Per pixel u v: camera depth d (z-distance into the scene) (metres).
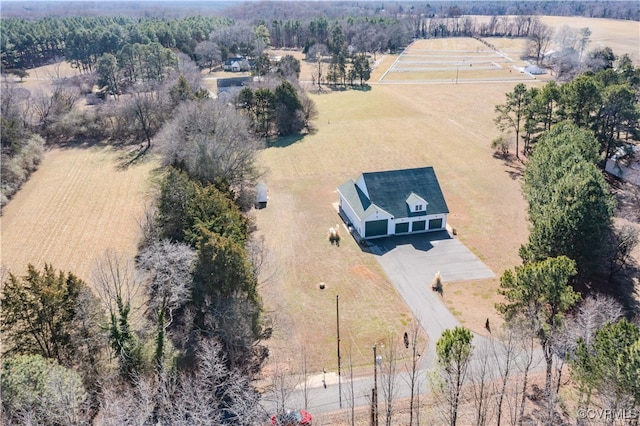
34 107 95.00
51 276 33.03
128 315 35.09
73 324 32.84
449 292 44.91
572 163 47.75
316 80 145.12
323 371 35.47
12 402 25.64
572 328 31.70
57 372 27.12
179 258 35.97
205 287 35.06
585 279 43.84
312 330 40.12
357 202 56.97
